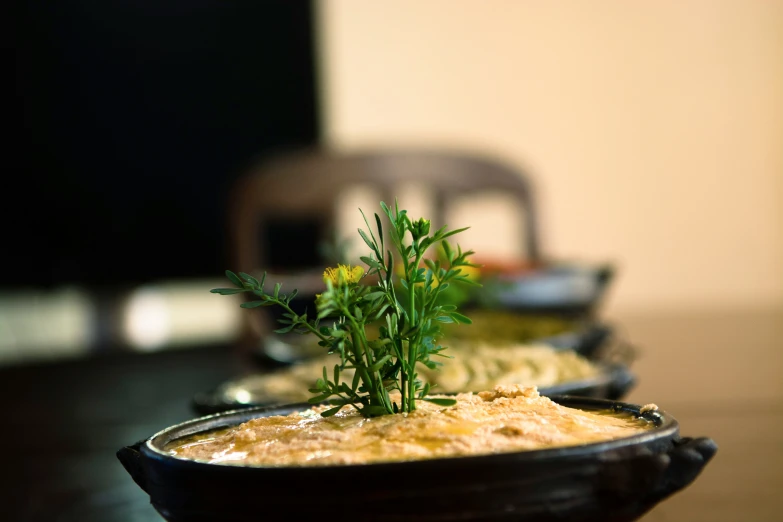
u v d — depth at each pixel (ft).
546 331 4.90
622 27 14.40
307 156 9.66
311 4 13.39
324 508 1.40
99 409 5.55
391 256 1.79
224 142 12.57
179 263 12.07
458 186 10.00
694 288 14.66
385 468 1.38
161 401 5.62
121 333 11.51
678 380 5.27
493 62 14.16
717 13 14.49
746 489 2.98
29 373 7.81
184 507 1.52
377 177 9.74
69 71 11.65
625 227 14.52
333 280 1.75
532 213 10.24
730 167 14.65
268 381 3.63
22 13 11.46
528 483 1.41
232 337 10.79
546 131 14.32
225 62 12.66
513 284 5.44
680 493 2.99
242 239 9.40
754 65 14.58
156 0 12.19
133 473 1.75
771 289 14.74
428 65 14.02
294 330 1.76
